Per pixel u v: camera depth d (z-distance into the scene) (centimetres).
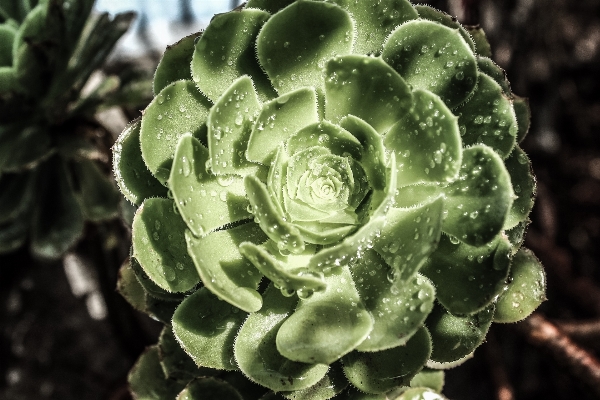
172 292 29
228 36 29
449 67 30
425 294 28
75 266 54
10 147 40
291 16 29
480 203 28
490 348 47
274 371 29
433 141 29
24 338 53
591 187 57
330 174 30
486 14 53
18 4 40
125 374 53
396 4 30
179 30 55
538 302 31
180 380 33
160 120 29
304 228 29
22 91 39
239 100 29
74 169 43
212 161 28
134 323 48
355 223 30
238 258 30
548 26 55
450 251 30
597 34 57
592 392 41
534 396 52
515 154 30
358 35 31
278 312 30
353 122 29
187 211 28
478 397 52
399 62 30
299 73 30
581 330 45
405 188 31
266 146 30
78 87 41
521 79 56
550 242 55
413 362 29
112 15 50
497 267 29
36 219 42
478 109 30
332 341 28
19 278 53
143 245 28
